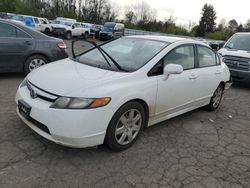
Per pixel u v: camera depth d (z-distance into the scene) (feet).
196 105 16.47
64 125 9.80
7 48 20.48
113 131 10.93
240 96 24.63
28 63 21.74
